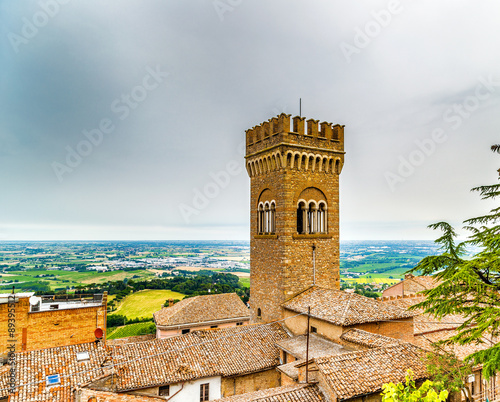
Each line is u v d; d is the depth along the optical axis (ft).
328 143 134.72
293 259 123.65
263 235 133.80
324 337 101.91
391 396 44.27
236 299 203.10
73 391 82.23
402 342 85.97
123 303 328.70
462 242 65.51
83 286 367.86
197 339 105.91
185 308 184.34
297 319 114.42
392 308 105.40
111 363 91.56
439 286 59.26
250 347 106.22
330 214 134.31
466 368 65.41
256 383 99.71
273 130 129.39
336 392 67.15
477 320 55.77
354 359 77.10
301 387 73.61
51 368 89.97
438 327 120.06
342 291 114.42
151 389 87.51
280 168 125.18
